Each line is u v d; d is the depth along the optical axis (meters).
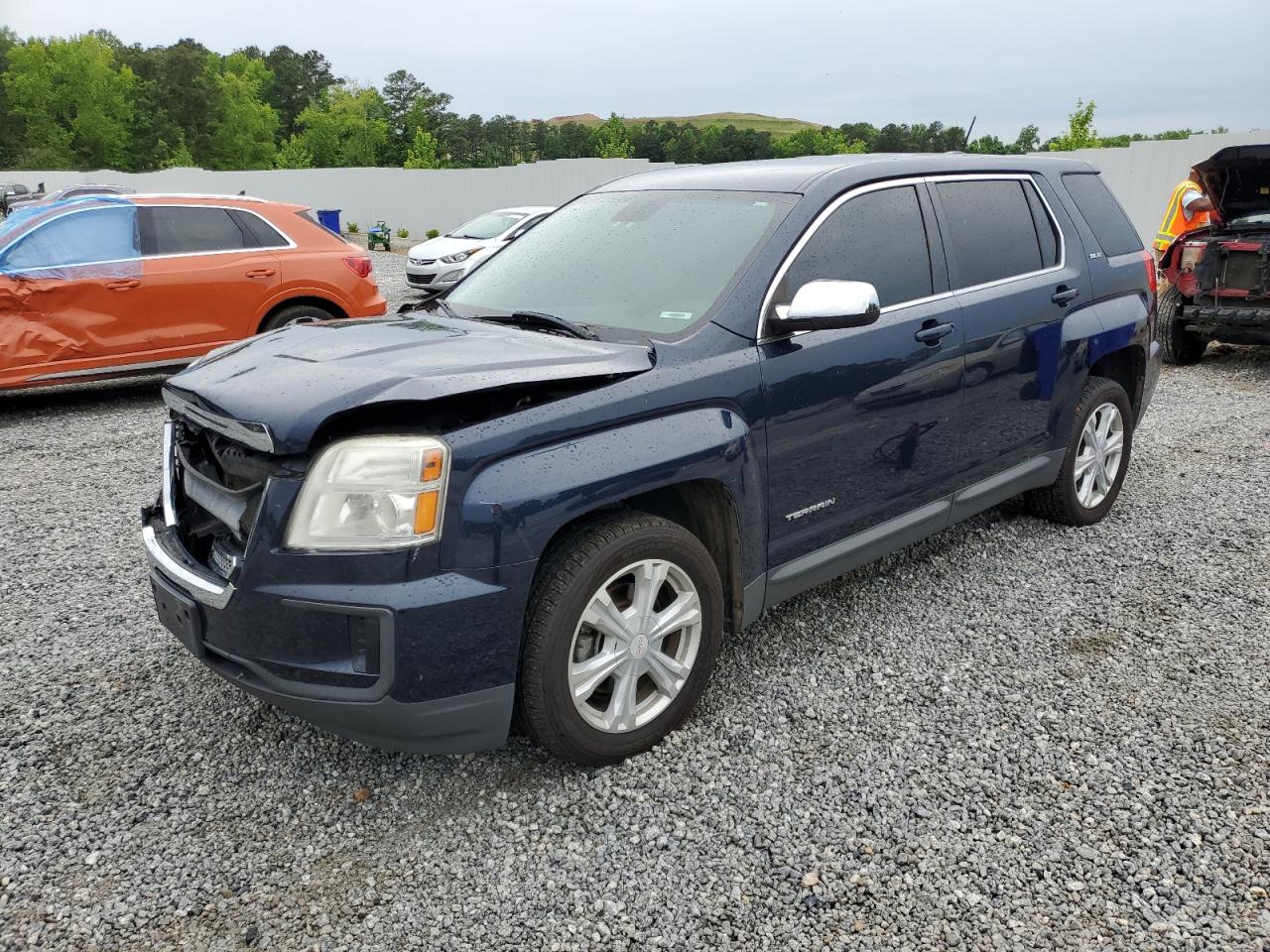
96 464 6.59
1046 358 4.45
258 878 2.60
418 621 2.53
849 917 2.43
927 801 2.88
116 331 7.91
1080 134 31.27
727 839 2.73
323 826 2.80
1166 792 2.91
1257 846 2.66
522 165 28.38
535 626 2.74
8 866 2.63
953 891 2.52
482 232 17.56
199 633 2.79
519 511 2.61
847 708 3.40
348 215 35.69
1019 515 5.33
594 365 2.86
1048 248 4.60
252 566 2.59
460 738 2.72
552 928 2.41
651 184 4.13
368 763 3.11
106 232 7.91
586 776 3.01
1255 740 3.17
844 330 3.50
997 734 3.23
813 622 4.08
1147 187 15.97
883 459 3.71
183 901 2.51
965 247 4.12
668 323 3.23
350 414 2.54
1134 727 3.26
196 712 3.41
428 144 66.12
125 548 5.00
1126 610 4.16
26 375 7.63
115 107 101.56
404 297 16.11
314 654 2.59
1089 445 4.97
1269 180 8.68
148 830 2.79
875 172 3.82
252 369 2.90
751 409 3.18
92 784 2.99
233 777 3.03
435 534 2.54
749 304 3.24
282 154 88.06
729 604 3.33
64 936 2.39
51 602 4.33
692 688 3.19
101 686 3.58
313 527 2.54
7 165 98.12
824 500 3.51
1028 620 4.07
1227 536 4.98
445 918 2.45
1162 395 8.48
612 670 2.94
